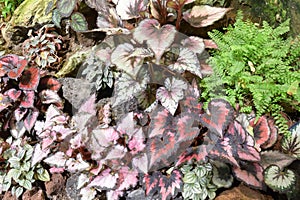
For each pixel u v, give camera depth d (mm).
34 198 1281
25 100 1367
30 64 1446
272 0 1345
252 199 1080
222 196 1101
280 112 1231
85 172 1214
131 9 1302
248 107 1198
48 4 1454
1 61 1397
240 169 1111
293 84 1148
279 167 1098
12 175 1281
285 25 1240
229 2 1342
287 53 1271
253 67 1197
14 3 1620
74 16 1368
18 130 1373
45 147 1239
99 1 1340
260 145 1158
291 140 1153
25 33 1518
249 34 1232
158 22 1211
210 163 1130
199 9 1265
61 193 1282
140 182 1158
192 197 1105
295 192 1079
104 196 1211
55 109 1340
